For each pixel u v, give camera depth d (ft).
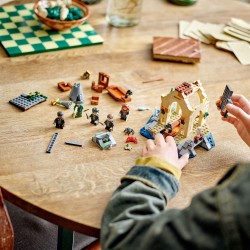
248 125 2.83
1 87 3.31
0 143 2.81
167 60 3.93
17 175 2.60
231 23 4.52
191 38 4.30
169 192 2.42
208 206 1.73
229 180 1.79
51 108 3.17
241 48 4.19
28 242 3.70
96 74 3.62
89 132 2.99
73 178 2.63
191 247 1.73
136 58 3.91
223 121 3.26
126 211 2.20
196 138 2.94
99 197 2.53
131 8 4.26
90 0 4.63
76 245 3.49
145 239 1.88
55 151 2.80
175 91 2.86
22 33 3.97
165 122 3.04
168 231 1.82
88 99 3.31
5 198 2.55
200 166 2.84
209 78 3.76
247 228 1.61
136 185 2.36
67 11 4.01
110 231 2.13
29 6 4.43
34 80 3.44
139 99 3.38
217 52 4.16
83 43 3.97
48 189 2.54
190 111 2.82
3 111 3.08
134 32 4.31
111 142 2.88
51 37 3.99
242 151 3.01
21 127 2.96
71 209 2.44
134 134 3.02
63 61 3.73
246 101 3.05
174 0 4.90
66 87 3.38
